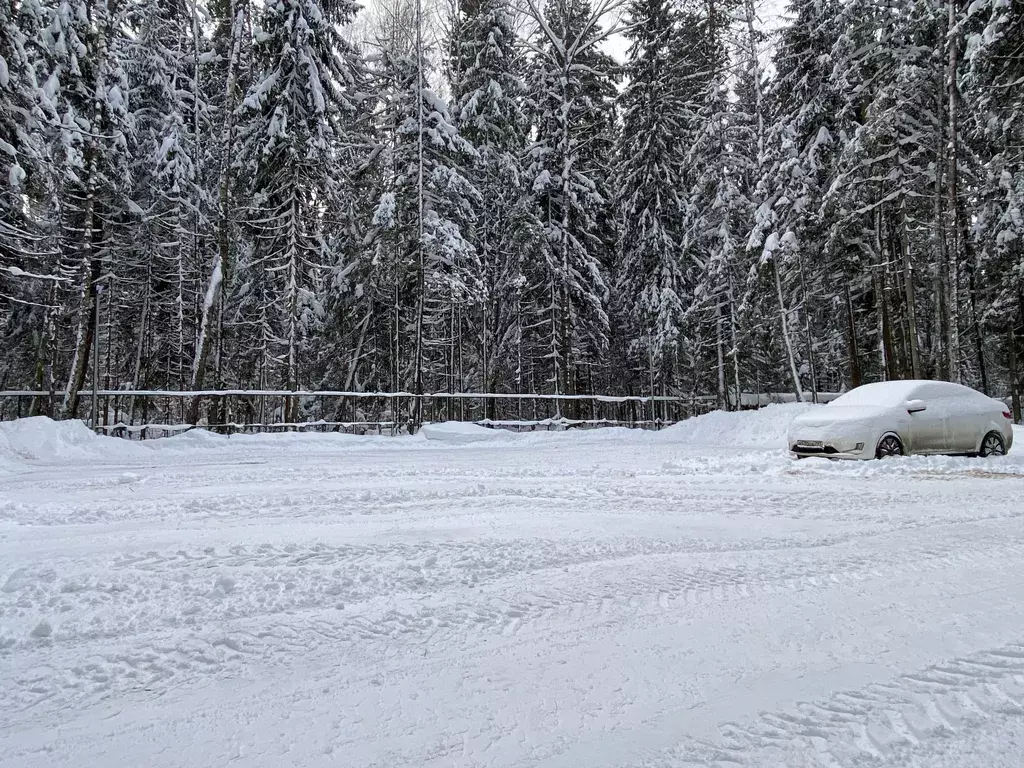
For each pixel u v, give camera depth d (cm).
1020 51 1666
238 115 2014
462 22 2530
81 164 1678
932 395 1099
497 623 355
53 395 1878
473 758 221
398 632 343
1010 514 648
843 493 777
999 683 274
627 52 2705
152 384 3036
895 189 2073
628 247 2816
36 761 221
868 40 2075
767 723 243
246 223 2162
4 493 806
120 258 2350
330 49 2098
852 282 2550
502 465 1134
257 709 260
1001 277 2458
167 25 2475
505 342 2769
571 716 251
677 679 284
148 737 238
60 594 399
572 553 499
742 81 2664
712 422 1880
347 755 224
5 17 1430
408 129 2202
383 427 2669
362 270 2358
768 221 2281
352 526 598
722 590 410
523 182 2464
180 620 359
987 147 2027
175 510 677
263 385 2798
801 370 3694
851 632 337
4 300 2112
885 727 238
